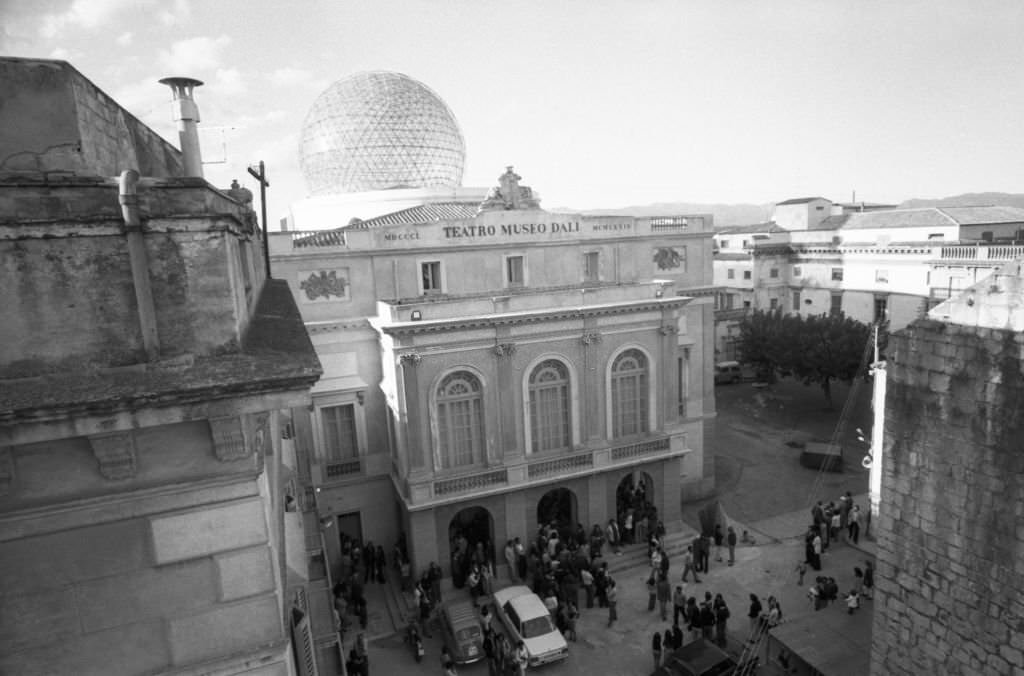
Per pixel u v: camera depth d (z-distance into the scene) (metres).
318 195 45.19
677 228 36.81
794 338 50.62
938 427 15.53
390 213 41.09
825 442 45.28
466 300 28.69
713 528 32.03
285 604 10.21
